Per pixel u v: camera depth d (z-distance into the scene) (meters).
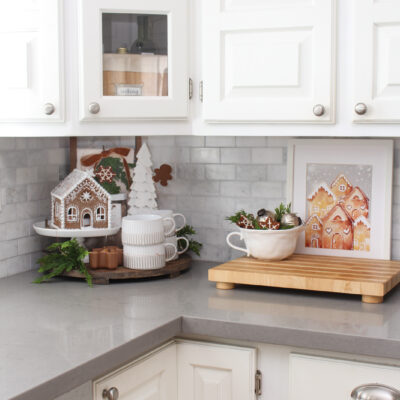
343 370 1.69
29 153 2.39
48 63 2.00
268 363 1.80
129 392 1.70
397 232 2.26
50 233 2.26
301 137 2.36
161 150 2.56
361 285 1.92
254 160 2.43
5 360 1.47
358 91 1.89
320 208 2.34
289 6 1.93
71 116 2.03
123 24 2.02
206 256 2.54
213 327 1.79
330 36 1.90
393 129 1.90
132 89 2.05
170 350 1.85
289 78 1.94
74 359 1.48
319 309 1.88
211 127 2.08
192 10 2.05
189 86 2.07
